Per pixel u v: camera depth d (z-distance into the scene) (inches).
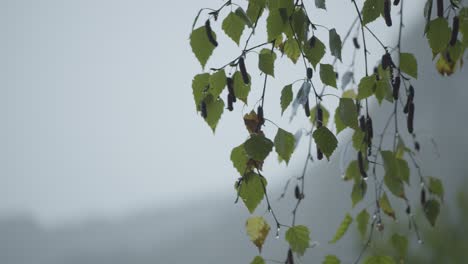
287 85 77.5
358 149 97.0
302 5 75.5
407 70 92.7
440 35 81.3
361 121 92.9
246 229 86.7
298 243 85.4
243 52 75.1
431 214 107.1
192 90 78.9
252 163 80.7
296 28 73.6
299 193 105.0
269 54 76.1
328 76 78.2
